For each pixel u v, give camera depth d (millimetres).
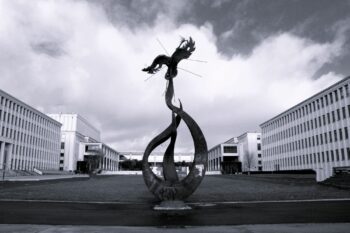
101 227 8734
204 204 15195
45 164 92688
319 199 17125
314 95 60594
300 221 9883
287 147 73562
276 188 25406
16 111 73688
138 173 93188
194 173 13492
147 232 7980
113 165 143125
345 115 50531
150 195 19922
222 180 42406
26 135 79375
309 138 62781
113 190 24016
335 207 13547
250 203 15641
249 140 108688
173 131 13945
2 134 66375
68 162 111500
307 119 63844
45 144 92875
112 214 11695
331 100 54906
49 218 10609
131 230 8250
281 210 12711
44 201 16391
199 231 8117
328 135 55469
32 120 83562
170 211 12547
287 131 73812
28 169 80188
